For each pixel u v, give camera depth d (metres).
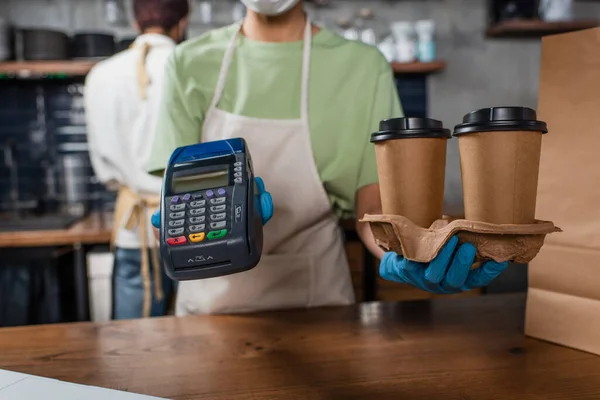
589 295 0.69
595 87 0.65
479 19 2.80
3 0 2.62
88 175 2.73
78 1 2.65
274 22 1.05
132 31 2.68
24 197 2.69
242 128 1.06
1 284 2.10
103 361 0.71
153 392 0.62
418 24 2.55
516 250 0.54
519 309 0.89
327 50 1.08
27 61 2.34
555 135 0.70
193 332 0.81
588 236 0.67
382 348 0.73
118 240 1.84
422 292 2.23
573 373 0.64
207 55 1.06
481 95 2.85
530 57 2.84
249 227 0.64
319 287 1.17
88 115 1.82
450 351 0.72
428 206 0.58
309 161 1.08
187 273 0.64
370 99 1.08
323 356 0.71
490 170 0.52
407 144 0.56
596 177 0.66
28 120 2.68
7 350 0.75
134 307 1.83
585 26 2.56
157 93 1.75
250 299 1.13
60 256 2.18
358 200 1.11
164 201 0.67
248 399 0.60
